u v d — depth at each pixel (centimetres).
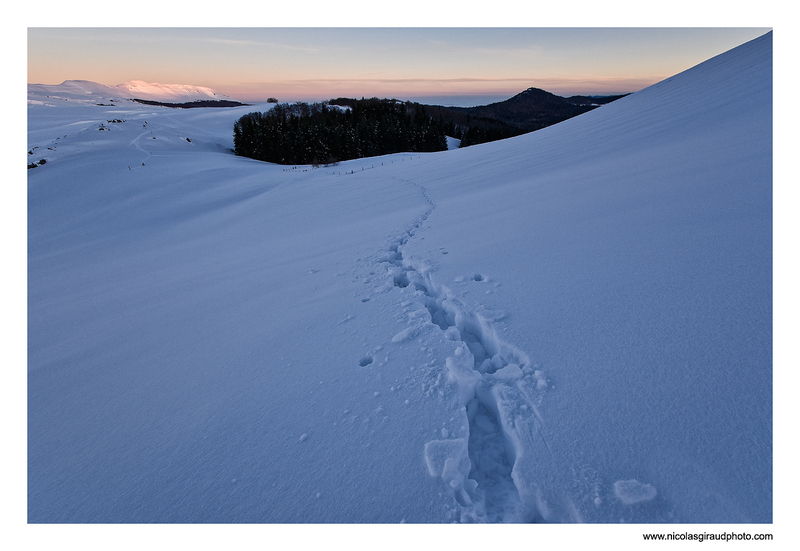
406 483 220
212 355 402
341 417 273
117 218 1748
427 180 1407
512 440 239
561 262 428
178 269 863
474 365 323
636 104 1720
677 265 362
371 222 897
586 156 1036
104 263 1109
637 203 536
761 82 1066
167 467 258
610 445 217
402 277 525
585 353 284
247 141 5053
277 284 584
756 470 192
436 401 273
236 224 1368
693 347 267
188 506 228
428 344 340
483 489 226
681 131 933
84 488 253
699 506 185
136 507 233
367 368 322
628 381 253
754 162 536
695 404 229
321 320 425
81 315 638
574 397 250
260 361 367
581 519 191
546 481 207
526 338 313
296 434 265
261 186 2227
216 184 2427
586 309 333
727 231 392
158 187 2303
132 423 314
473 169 1386
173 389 352
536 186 826
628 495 191
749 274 322
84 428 318
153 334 494
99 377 402
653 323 297
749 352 253
